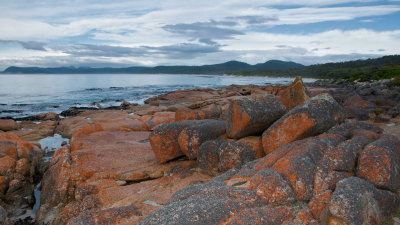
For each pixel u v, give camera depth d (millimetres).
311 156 5867
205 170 8656
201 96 35219
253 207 4574
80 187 8172
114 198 7465
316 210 4793
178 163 9711
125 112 24281
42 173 10812
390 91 25531
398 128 11234
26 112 27828
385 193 5070
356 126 7477
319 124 7223
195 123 9789
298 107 7605
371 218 4641
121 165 9602
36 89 61188
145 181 8641
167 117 17906
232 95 34562
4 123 16766
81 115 23219
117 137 13695
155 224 4086
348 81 66938
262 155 8172
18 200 8938
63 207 8195
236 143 8227
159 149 9633
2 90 57062
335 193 4668
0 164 9344
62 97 43562
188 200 4738
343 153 5758
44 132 17031
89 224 5145
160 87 72688
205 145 8727
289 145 6645
